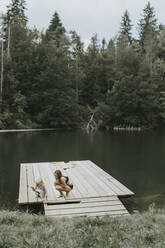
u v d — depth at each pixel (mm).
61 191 6496
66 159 12695
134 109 33875
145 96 33781
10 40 34625
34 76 32938
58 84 33500
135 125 33969
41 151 14891
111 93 35125
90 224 3742
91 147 16500
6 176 9414
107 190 7094
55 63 33750
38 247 2926
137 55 38781
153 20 50406
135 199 7070
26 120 30703
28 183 7832
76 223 3869
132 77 34562
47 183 7852
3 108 29203
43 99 32406
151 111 34406
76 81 37156
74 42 39469
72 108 32656
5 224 3857
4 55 32344
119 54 39969
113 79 37281
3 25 35438
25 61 32469
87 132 27984
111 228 3598
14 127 29281
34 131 27906
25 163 11320
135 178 9367
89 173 9250
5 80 30328
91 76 38750
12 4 39250
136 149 15727
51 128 32312
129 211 6105
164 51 44031
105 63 39938
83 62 40656
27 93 32219
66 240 3104
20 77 32156
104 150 15406
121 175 9789
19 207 6387
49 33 39750
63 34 40812
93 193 6809
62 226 3752
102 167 11078
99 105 35875
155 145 17406
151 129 33062
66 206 5863
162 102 35219
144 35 47031
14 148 15859
